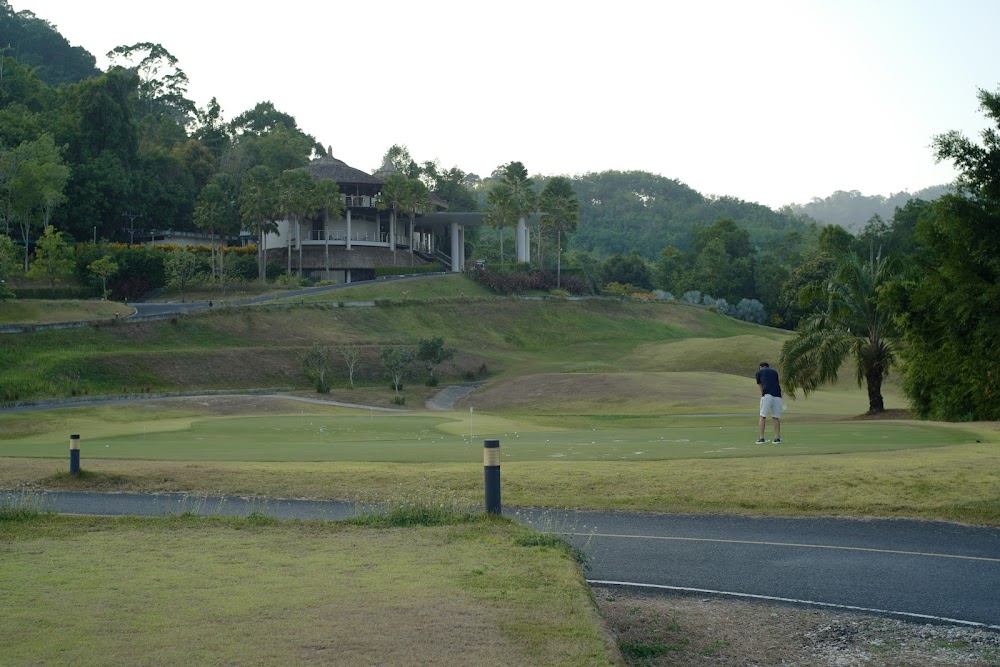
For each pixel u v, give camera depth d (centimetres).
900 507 1516
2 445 3106
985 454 1827
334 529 1317
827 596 1077
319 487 1773
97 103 13538
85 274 10500
